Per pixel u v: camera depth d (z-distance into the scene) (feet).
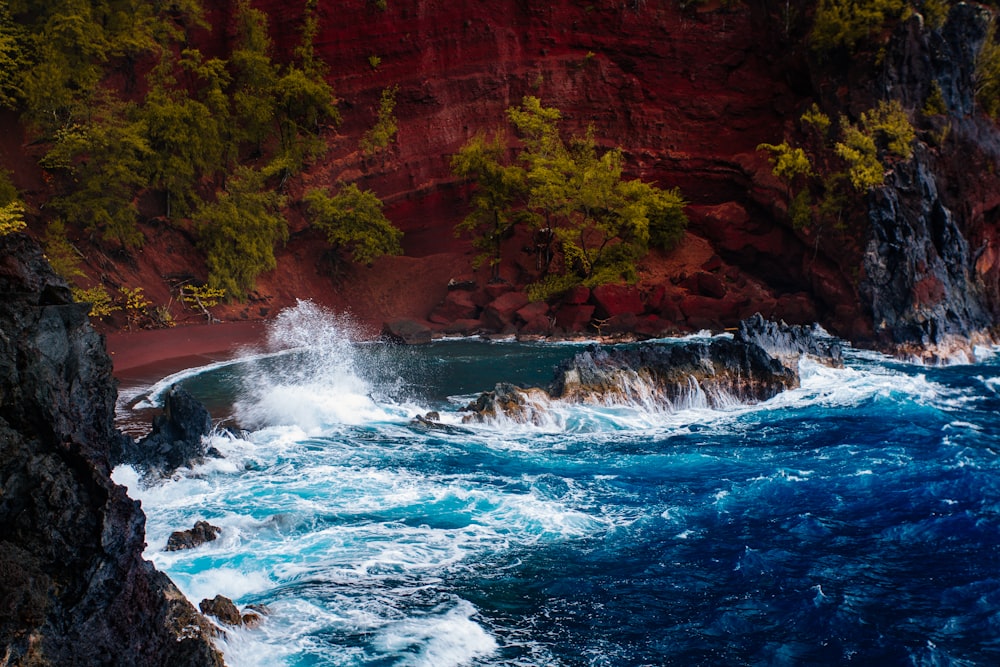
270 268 154.61
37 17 143.43
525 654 38.45
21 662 24.71
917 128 143.54
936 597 44.57
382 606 42.14
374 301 164.96
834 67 154.20
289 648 37.78
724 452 70.90
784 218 158.20
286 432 75.05
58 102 135.03
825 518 55.31
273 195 157.99
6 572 25.16
